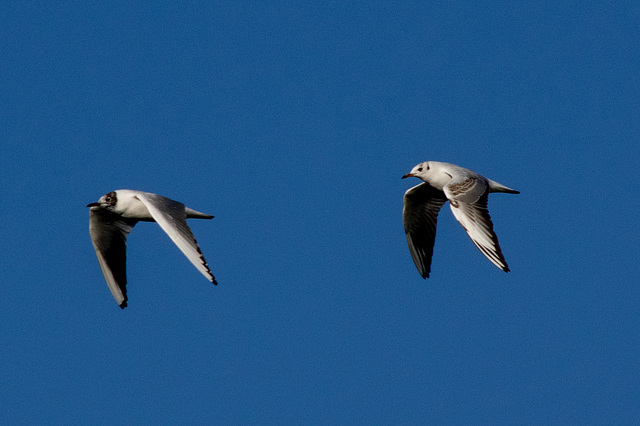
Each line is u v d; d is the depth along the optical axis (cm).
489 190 1588
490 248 1448
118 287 1670
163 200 1553
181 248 1473
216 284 1449
